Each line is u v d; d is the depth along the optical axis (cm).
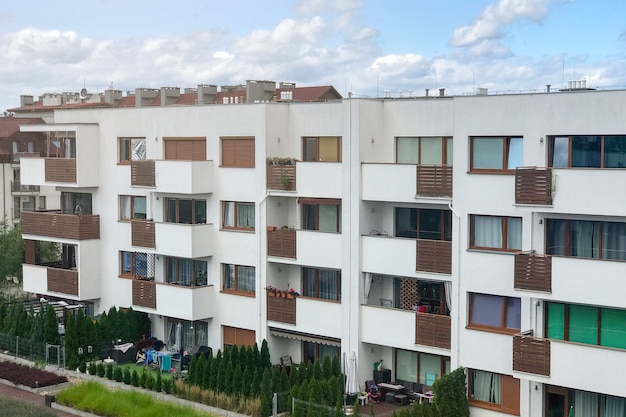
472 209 3103
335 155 3656
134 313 4300
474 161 3125
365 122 3403
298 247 3650
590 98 2797
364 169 3391
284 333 3778
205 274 4131
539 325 2923
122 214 4466
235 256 3947
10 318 4416
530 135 2939
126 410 3253
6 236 5578
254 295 3900
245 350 3606
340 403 3078
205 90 7088
